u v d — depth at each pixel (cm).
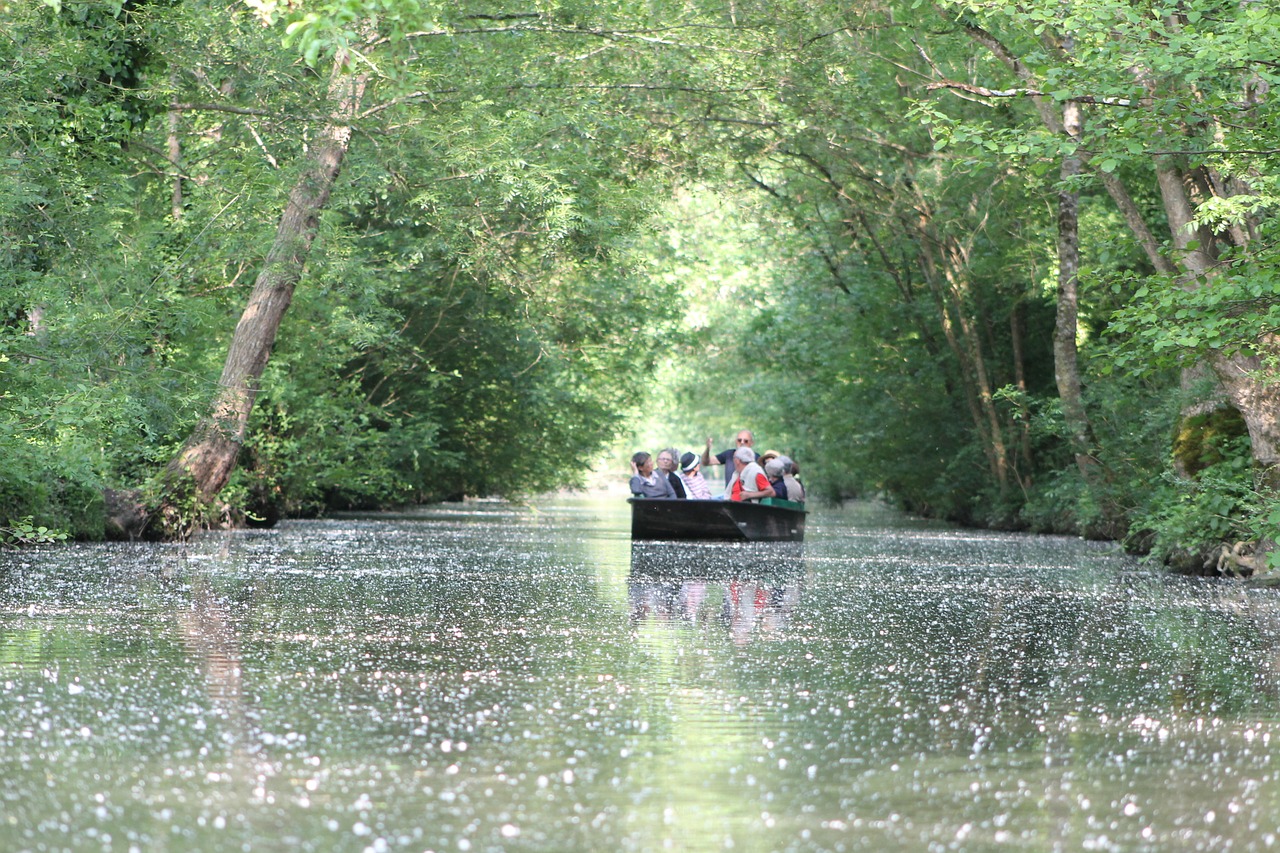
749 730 1530
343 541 5253
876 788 1274
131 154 5250
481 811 1166
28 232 4241
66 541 4791
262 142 5112
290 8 2766
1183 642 2444
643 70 6391
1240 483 4209
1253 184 3156
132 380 4431
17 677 1797
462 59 5544
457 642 2223
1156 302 3091
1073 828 1147
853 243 8638
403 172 5516
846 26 6247
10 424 3947
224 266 5553
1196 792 1280
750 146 7212
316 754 1370
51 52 4228
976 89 3472
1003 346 8631
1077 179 3256
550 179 5388
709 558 4550
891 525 8294
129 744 1402
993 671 2022
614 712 1623
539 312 7219
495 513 9075
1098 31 3091
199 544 4903
